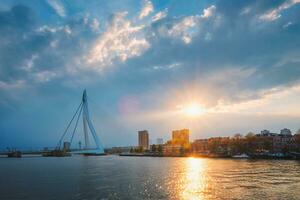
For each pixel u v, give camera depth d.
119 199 76.81
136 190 88.75
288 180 105.50
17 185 100.00
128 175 129.12
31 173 141.50
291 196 78.31
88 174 134.38
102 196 80.44
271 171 138.50
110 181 108.44
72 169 163.62
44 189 91.56
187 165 191.62
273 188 89.50
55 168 172.50
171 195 81.38
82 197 79.44
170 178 116.81
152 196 80.19
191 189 90.00
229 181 105.44
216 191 86.19
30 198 78.88
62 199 77.38
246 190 86.94
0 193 85.50
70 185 99.12
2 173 142.25
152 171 148.25
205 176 122.38
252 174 126.62
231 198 76.94
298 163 195.00
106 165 197.50
